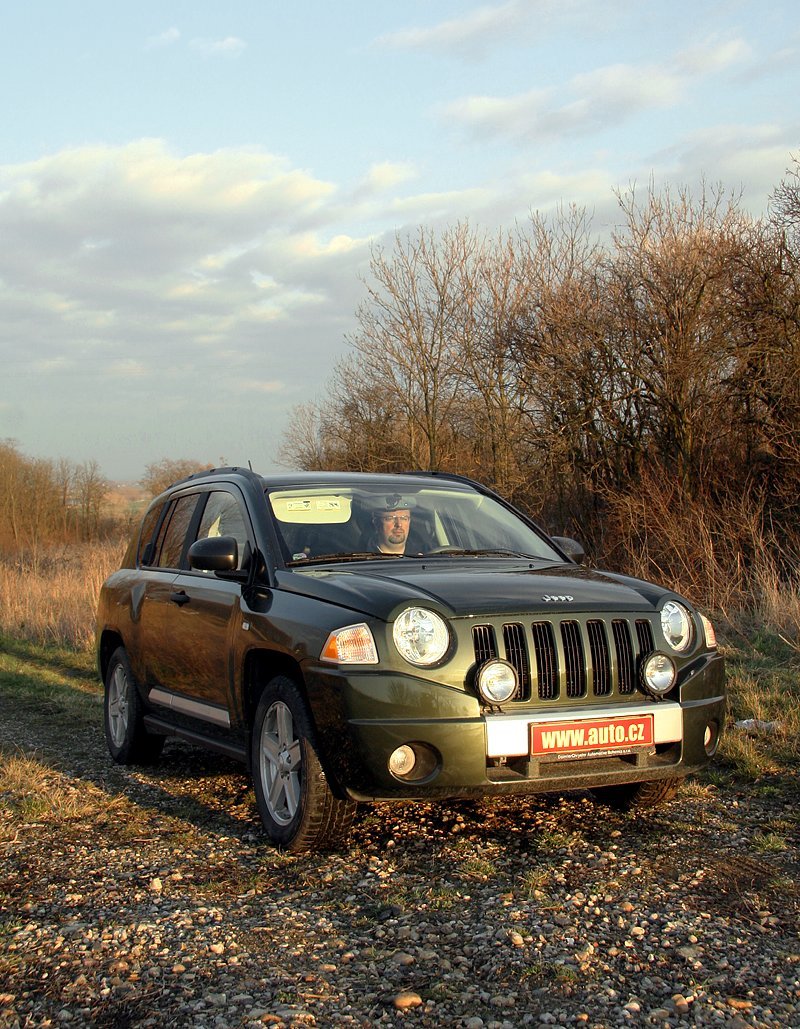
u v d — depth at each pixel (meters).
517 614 4.33
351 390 30.09
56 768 6.53
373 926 3.62
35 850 4.69
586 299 18.33
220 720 5.28
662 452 17.25
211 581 5.55
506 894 3.88
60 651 13.48
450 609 4.29
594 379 18.00
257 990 3.13
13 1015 3.02
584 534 18.36
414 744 4.12
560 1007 2.97
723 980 3.11
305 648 4.41
